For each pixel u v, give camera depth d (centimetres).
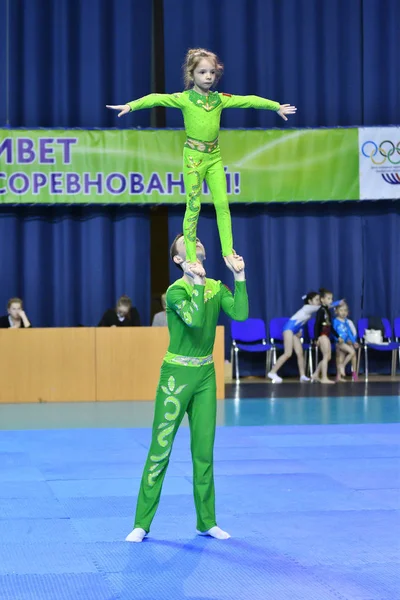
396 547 551
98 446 960
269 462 855
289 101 1775
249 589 472
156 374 1370
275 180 1703
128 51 1742
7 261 1708
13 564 520
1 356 1346
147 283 1747
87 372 1360
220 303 588
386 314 1802
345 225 1795
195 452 579
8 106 1706
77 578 493
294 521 621
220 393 1389
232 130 1694
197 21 1758
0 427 1105
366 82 1791
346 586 474
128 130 1670
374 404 1312
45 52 1727
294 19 1777
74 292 1736
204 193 1725
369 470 810
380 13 1792
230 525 611
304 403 1330
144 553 542
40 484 756
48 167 1653
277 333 1706
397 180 1717
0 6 1705
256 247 1777
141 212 1739
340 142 1711
